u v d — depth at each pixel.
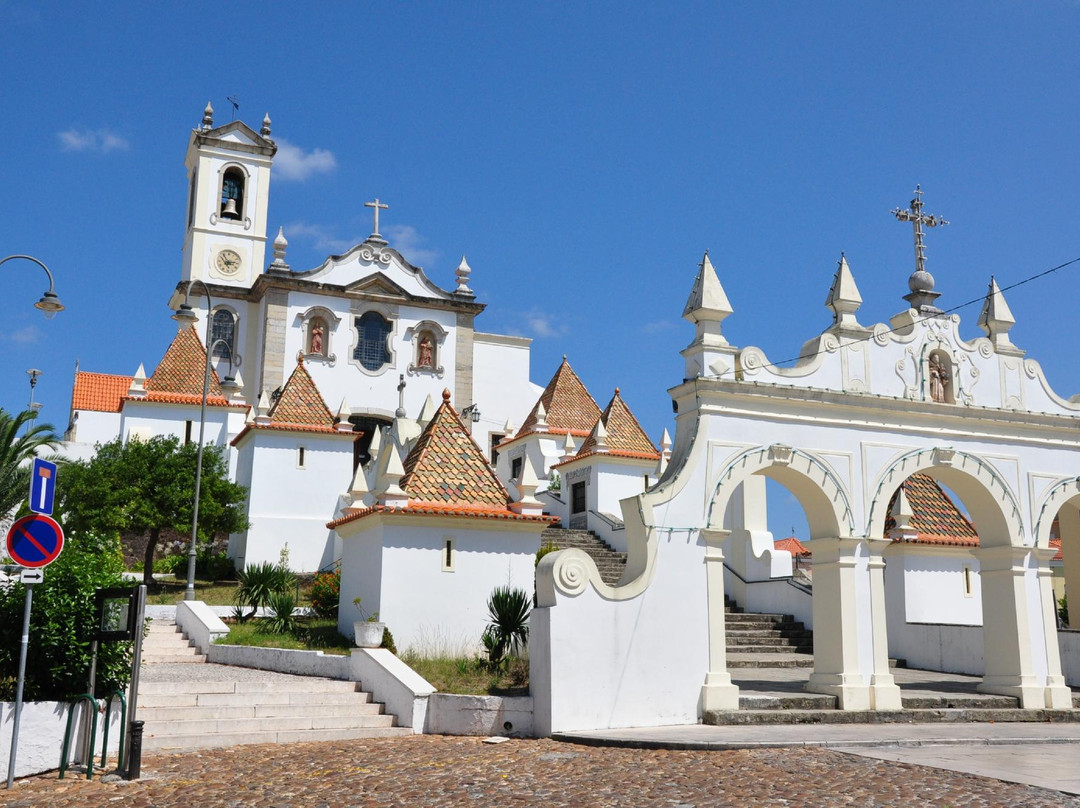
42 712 13.30
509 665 18.81
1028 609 19.72
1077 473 20.88
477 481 22.02
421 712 16.67
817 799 10.83
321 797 11.61
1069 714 18.81
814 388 18.70
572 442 38.12
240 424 39.69
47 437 34.41
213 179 52.75
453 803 11.13
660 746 14.39
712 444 17.94
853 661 17.95
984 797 10.84
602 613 16.56
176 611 25.80
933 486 28.50
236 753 14.73
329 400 46.81
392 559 20.33
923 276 21.28
